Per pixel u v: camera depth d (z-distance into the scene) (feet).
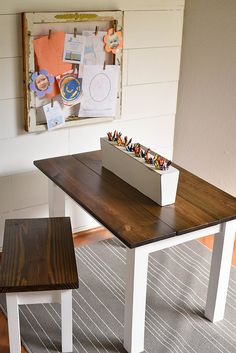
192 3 10.13
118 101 9.97
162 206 7.31
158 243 6.84
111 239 10.24
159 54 10.20
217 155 10.46
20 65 8.87
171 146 11.32
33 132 9.39
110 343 7.59
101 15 9.14
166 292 8.70
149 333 7.78
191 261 9.53
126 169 7.91
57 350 7.44
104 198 7.49
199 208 7.30
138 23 9.72
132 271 6.83
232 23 9.45
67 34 9.00
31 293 6.81
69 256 7.16
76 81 9.38
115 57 9.59
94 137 10.11
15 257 7.06
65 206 9.84
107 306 8.36
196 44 10.30
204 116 10.53
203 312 8.26
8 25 8.54
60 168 8.45
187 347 7.55
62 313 7.10
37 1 8.63
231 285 8.89
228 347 7.58
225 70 9.82
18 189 9.62
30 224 7.84
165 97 10.68
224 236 7.34
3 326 7.85
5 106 8.99
